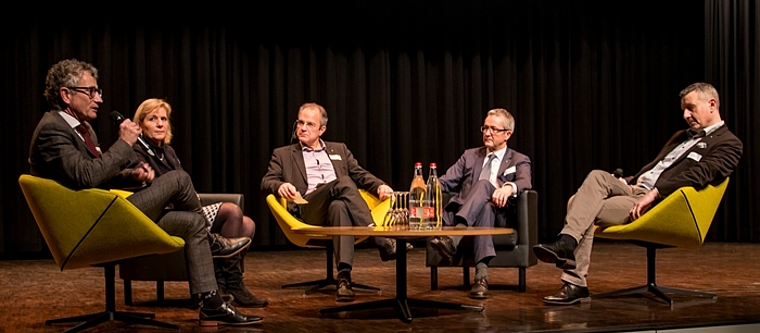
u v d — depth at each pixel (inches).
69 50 247.0
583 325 103.6
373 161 282.2
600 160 307.4
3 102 241.0
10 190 241.0
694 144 132.8
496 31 299.3
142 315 115.5
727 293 138.0
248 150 268.8
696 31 313.9
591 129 306.3
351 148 280.1
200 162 260.4
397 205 137.3
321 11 276.5
